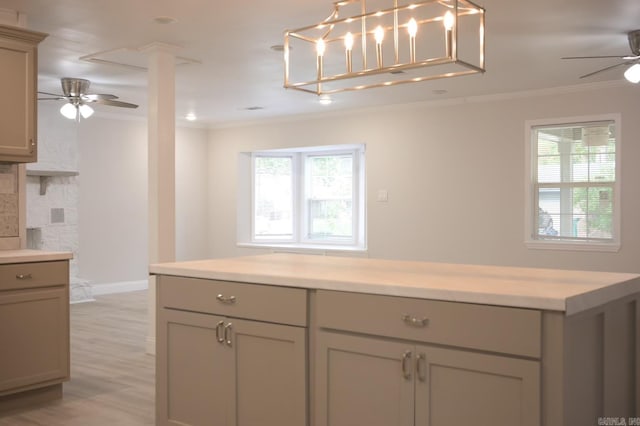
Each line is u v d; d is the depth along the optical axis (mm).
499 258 7508
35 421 3598
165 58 5281
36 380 3850
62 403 3928
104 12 4441
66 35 5016
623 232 6719
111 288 8984
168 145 5277
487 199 7578
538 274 2746
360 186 9352
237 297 2879
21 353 3787
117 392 4164
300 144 9227
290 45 5316
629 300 2559
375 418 2496
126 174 9156
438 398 2330
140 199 9344
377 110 8414
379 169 8422
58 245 8203
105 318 7023
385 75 6457
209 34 5000
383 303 2449
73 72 6348
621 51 5516
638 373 2607
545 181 7262
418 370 2365
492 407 2211
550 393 2086
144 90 7352
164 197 5227
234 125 9969
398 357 2416
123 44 5281
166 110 5270
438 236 7945
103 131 8883
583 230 7043
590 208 6996
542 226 7293
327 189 9734
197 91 7332
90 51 5512
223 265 3197
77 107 6340
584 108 6922
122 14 4484
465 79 6637
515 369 2145
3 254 3881
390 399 2457
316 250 9133
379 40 2826
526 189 7301
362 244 9328
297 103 8164
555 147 7195
